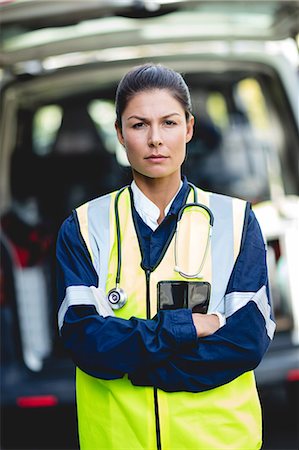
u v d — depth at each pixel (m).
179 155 2.84
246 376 2.88
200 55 5.84
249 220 2.91
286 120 6.16
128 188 2.97
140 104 2.81
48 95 6.24
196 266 2.84
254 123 6.46
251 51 5.89
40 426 5.88
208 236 2.87
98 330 2.75
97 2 5.04
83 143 6.64
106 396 2.83
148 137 2.81
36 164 6.49
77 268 2.88
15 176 6.29
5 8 4.97
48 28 5.25
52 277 5.55
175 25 5.55
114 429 2.81
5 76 5.84
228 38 5.71
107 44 5.60
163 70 2.85
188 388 2.76
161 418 2.77
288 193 6.15
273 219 5.50
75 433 5.78
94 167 6.57
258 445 2.87
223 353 2.76
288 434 5.59
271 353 5.29
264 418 5.79
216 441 2.77
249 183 6.31
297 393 5.58
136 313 2.82
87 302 2.82
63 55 5.67
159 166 2.81
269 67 5.98
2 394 5.29
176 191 2.91
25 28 5.20
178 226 2.87
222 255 2.85
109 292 2.83
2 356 5.39
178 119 2.83
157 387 2.77
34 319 5.48
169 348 2.73
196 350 2.75
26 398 5.27
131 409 2.79
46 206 6.26
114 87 6.21
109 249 2.88
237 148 6.48
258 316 2.80
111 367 2.75
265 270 2.89
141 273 2.84
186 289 2.82
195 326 2.75
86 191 6.43
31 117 6.46
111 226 2.91
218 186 6.34
